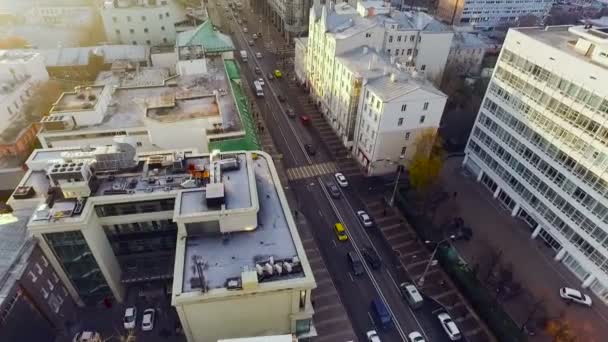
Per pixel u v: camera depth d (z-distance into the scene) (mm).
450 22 168625
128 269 53469
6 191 69812
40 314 45281
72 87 92125
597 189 53531
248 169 48062
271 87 113875
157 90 76562
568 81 55750
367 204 73750
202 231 43125
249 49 138750
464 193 76312
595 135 52750
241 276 37250
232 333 41562
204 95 69062
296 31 141750
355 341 51812
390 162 79500
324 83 96500
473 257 62781
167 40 114875
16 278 41094
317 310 55250
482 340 52156
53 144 63188
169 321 52594
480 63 123500
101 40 122938
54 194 47188
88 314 52844
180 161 50125
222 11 175875
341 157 86312
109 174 49438
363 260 62812
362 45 87938
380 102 70938
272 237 42938
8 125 75562
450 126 94062
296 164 83438
